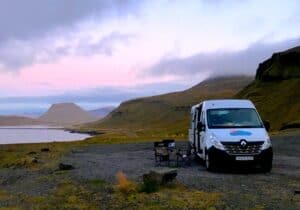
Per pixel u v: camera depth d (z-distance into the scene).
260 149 17.91
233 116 19.66
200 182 15.46
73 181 17.31
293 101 150.25
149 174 14.84
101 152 34.31
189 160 21.81
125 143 49.09
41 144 58.81
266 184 14.92
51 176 19.72
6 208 12.43
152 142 48.50
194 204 11.70
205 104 20.95
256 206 11.21
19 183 18.69
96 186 15.48
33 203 13.21
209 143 18.58
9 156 35.91
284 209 10.81
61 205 12.53
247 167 18.30
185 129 169.00
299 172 18.31
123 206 11.90
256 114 19.94
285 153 27.97
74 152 35.38
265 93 171.50
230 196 12.72
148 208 11.40
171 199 12.44
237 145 17.91
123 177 15.72
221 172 18.48
